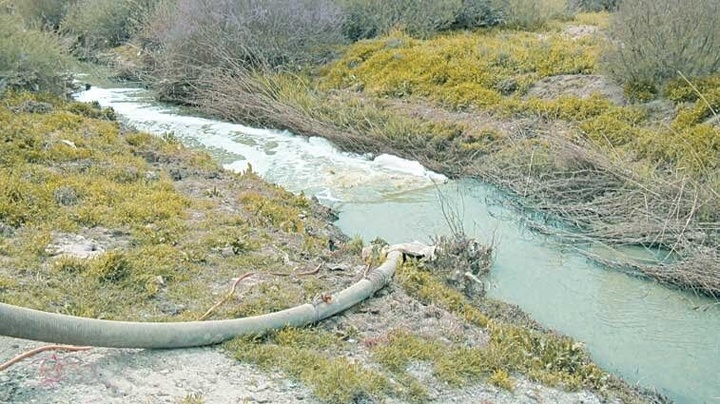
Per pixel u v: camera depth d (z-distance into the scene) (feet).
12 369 14.07
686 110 32.60
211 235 21.77
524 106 37.01
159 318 16.76
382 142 36.65
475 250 24.13
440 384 16.11
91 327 14.62
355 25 52.19
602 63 37.19
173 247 20.75
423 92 40.86
